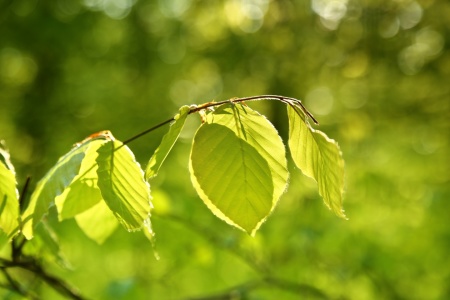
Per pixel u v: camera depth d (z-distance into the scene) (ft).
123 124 41.81
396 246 24.68
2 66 39.63
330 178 4.67
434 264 24.49
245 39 36.73
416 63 33.42
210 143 4.47
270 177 4.45
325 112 38.09
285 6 32.96
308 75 35.04
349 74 34.24
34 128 40.19
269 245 19.16
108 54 41.55
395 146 37.83
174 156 38.09
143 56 41.68
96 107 42.19
